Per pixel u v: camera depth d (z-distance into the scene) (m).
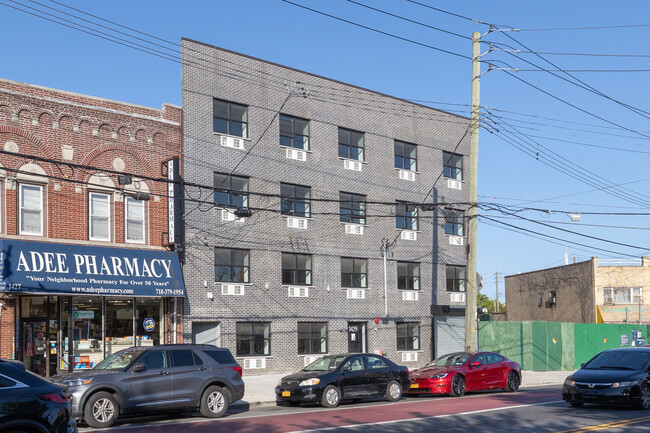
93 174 25.09
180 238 26.98
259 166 30.31
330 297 32.41
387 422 15.74
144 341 26.36
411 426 15.05
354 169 33.94
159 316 26.95
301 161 31.89
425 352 36.03
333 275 32.66
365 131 34.66
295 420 16.31
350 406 19.84
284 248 30.94
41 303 23.80
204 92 28.84
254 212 29.98
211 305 28.14
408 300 35.59
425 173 37.09
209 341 28.34
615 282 51.12
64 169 24.45
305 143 32.38
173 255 26.62
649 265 51.22
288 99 31.75
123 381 15.91
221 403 17.44
